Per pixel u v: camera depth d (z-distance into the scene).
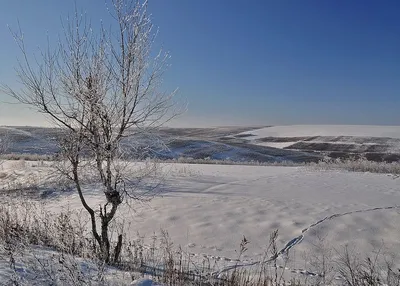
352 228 10.44
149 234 10.11
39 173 17.64
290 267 7.63
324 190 16.19
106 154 7.00
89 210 7.13
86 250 6.66
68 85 6.91
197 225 10.84
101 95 6.96
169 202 13.23
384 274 7.04
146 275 5.77
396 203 13.41
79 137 7.01
